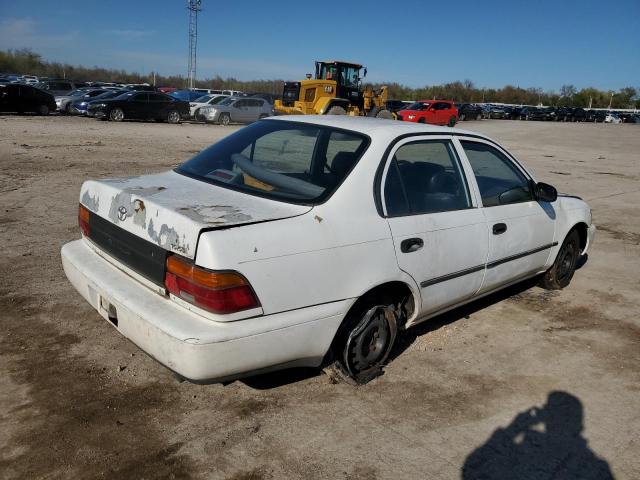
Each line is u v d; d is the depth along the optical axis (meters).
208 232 2.66
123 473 2.66
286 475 2.71
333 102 26.45
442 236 3.66
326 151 3.48
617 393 3.65
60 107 28.30
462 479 2.76
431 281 3.65
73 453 2.77
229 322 2.70
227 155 3.75
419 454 2.92
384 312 3.50
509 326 4.61
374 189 3.33
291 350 2.93
